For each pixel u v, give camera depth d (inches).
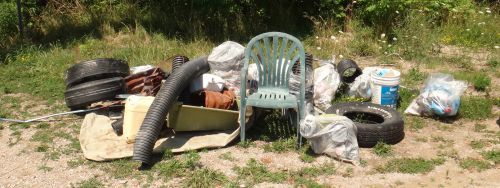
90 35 396.5
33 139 235.8
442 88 253.3
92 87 252.4
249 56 225.0
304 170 204.5
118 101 254.8
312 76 261.7
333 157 213.8
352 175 202.8
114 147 222.1
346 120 211.0
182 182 197.2
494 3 472.7
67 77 264.8
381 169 206.7
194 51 363.3
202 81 247.0
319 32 403.5
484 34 402.0
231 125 237.6
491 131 242.7
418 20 380.2
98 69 260.1
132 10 438.0
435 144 229.5
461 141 232.7
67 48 374.3
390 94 258.5
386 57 358.3
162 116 214.4
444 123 251.1
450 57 359.3
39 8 430.3
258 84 229.1
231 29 415.2
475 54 370.9
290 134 233.6
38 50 364.2
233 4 421.4
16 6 401.4
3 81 311.3
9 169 210.8
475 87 297.0
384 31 392.5
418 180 200.7
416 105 258.7
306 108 244.8
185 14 427.8
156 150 216.8
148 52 355.6
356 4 416.2
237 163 211.3
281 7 431.8
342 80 284.4
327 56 357.1
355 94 275.4
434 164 211.8
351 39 385.4
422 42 363.6
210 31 411.2
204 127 233.1
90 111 257.8
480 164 211.9
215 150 221.9
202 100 240.2
